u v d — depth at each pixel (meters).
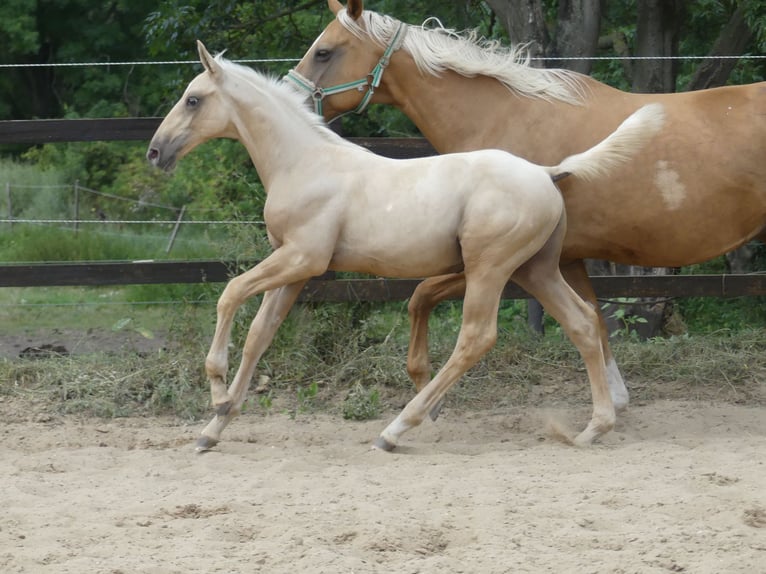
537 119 8.93
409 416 8.21
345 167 8.16
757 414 9.81
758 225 8.91
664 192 8.67
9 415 9.80
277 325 8.48
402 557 5.82
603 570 5.53
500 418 9.70
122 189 26.11
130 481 7.37
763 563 5.59
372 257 8.11
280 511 6.48
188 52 18.59
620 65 18.14
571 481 7.13
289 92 8.34
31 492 7.04
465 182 7.93
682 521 6.31
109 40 31.12
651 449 8.20
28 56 31.84
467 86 9.05
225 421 8.41
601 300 12.17
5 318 15.33
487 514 6.38
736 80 18.16
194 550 5.82
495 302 8.05
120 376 10.58
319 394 10.58
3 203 24.50
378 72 9.09
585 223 8.80
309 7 18.03
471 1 17.42
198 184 23.02
